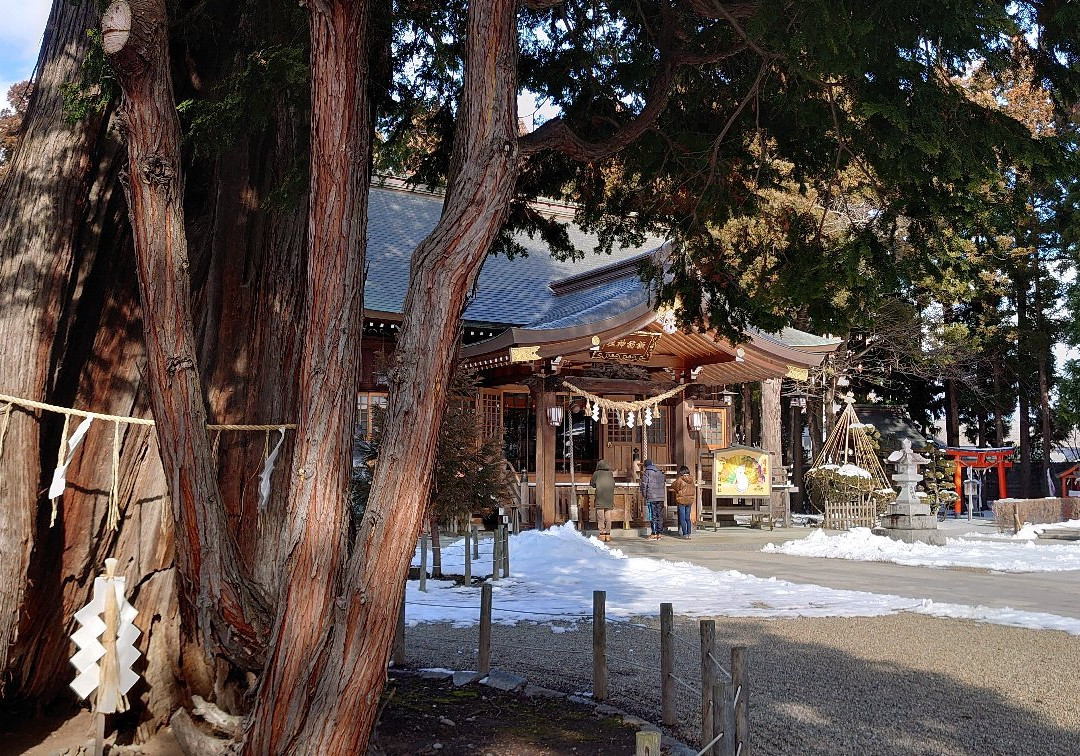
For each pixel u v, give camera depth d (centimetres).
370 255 2366
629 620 974
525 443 2289
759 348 2086
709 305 712
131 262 488
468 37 376
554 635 886
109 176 482
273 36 505
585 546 1590
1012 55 512
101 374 471
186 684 462
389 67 609
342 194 361
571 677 693
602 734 511
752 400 3988
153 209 365
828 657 775
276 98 477
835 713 596
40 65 484
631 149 653
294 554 342
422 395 347
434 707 570
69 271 452
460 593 1177
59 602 450
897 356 3297
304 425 354
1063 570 1493
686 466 2248
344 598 334
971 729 559
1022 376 4025
